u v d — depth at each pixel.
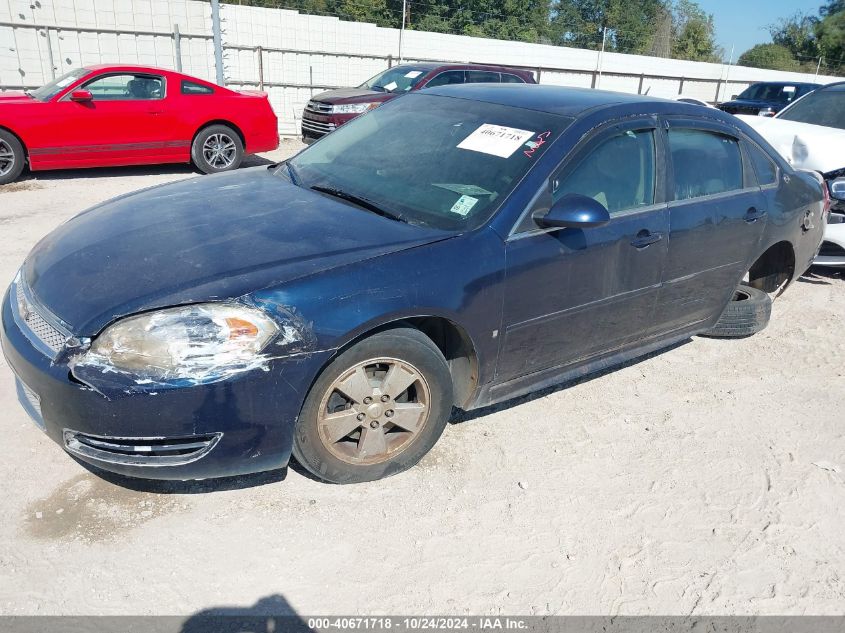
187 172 10.30
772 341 5.04
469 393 3.25
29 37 14.38
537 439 3.51
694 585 2.65
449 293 2.88
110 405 2.42
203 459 2.57
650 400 4.03
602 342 3.71
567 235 3.27
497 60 22.41
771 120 7.37
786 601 2.61
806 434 3.79
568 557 2.73
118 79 9.19
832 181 6.17
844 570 2.79
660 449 3.53
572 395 4.00
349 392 2.78
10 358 2.71
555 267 3.23
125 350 2.44
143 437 2.47
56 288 2.71
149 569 2.49
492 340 3.13
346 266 2.71
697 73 28.20
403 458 3.06
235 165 10.27
